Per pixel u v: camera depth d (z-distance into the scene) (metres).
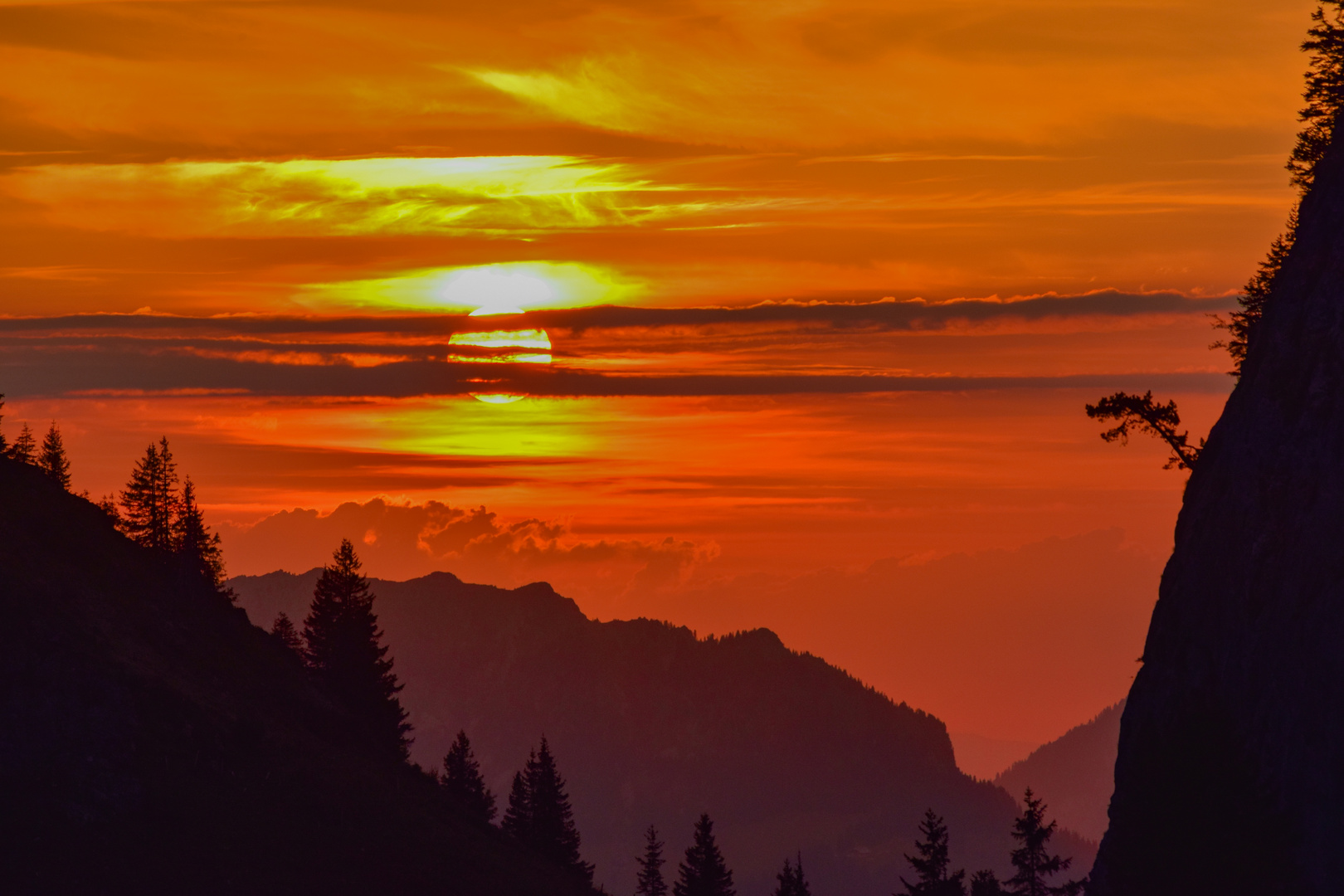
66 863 126.44
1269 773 103.94
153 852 134.50
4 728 141.75
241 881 134.50
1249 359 125.44
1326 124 131.88
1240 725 109.12
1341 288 110.75
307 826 154.50
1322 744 100.31
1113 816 124.62
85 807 136.25
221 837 142.62
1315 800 99.44
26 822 130.75
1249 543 114.25
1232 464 120.00
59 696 149.12
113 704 152.88
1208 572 120.06
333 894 139.12
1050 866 159.00
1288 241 135.12
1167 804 96.38
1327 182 117.94
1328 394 109.06
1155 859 96.19
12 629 154.88
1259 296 137.38
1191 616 121.31
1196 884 94.25
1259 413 116.75
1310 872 97.62
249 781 158.12
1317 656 102.62
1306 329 113.81
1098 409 138.00
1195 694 109.12
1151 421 136.75
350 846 154.12
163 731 156.50
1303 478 109.38
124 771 145.12
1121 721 129.88
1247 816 94.44
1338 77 130.75
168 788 147.00
